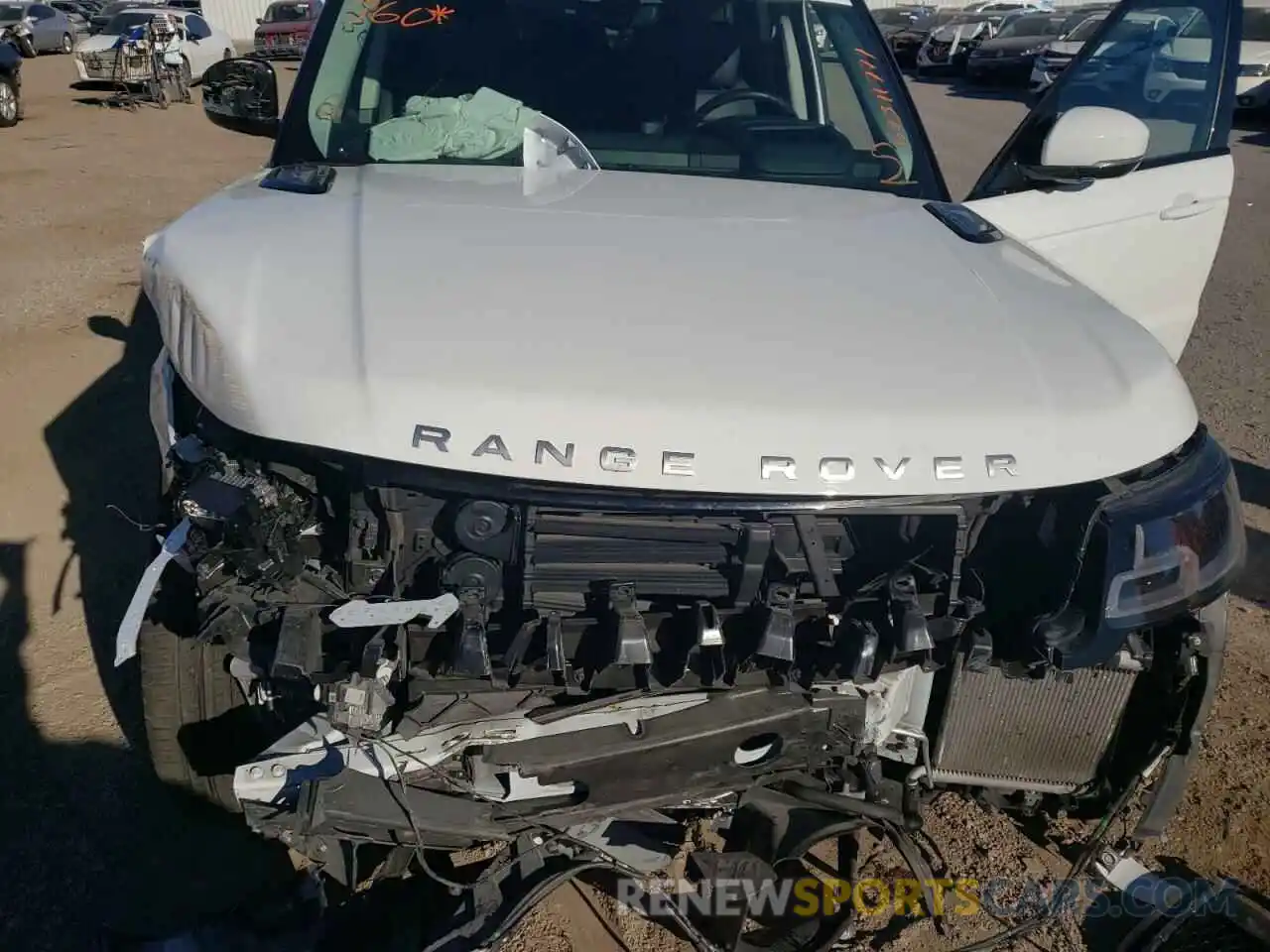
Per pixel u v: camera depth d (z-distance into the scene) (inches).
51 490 167.5
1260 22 675.4
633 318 79.5
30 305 259.6
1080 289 96.3
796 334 79.7
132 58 677.9
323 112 120.8
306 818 77.6
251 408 74.1
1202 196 132.1
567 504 71.5
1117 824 110.4
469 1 130.1
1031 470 74.4
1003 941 96.3
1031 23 911.0
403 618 72.2
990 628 82.7
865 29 137.6
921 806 99.9
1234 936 96.3
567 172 115.6
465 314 78.4
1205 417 216.5
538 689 78.0
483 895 83.9
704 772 84.4
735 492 71.4
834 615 78.5
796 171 122.1
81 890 98.0
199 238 89.2
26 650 129.1
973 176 449.1
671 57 128.3
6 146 510.0
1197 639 90.1
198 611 77.6
